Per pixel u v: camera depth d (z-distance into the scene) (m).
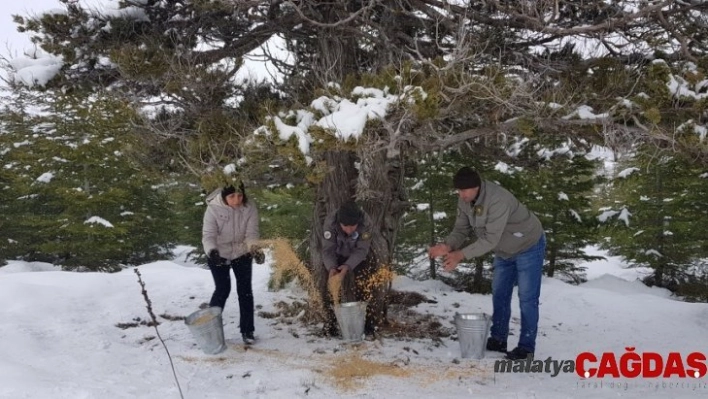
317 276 5.09
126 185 17.97
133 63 3.94
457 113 3.93
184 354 4.30
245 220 4.53
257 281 7.70
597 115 3.83
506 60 4.57
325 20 4.76
